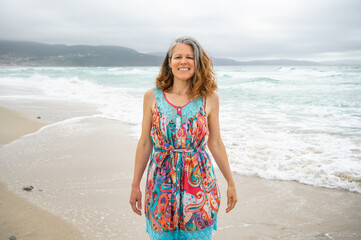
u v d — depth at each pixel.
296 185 4.43
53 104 12.23
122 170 5.03
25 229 3.19
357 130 7.29
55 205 3.77
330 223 3.39
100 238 3.05
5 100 13.16
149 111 2.03
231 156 5.51
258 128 7.55
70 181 4.56
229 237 3.12
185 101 1.94
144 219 3.45
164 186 1.88
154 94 2.01
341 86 18.22
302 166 5.00
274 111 10.05
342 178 4.53
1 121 8.85
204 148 2.00
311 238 3.09
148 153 2.10
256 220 3.48
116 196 4.05
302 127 7.65
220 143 2.12
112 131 7.74
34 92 16.88
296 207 3.79
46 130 7.89
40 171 4.98
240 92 16.03
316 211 3.67
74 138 7.10
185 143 1.90
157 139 1.94
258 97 13.80
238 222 3.45
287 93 15.21
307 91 15.99
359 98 12.81
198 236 1.88
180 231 1.90
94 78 30.80
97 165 5.28
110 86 21.25
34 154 5.88
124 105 11.80
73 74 39.28
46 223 3.32
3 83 22.58
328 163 5.06
